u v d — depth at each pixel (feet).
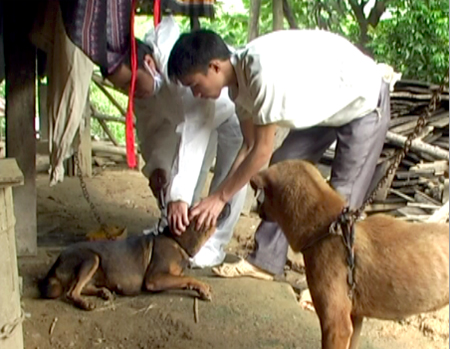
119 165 29.48
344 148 12.66
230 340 11.98
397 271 8.86
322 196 9.52
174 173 13.02
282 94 10.73
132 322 12.62
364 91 11.85
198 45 10.71
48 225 19.75
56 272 13.64
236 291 14.02
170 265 13.85
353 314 9.39
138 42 12.98
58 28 13.79
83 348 11.68
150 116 14.40
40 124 29.37
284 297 13.87
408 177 20.66
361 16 31.91
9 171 8.48
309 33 11.64
